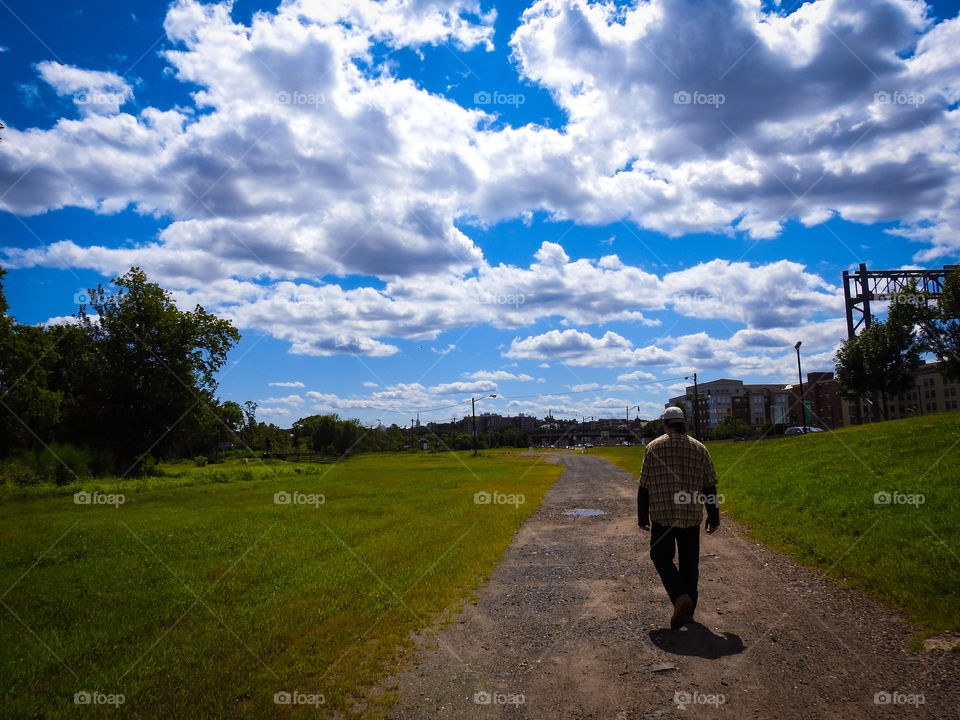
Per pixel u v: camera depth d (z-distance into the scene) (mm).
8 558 10633
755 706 3779
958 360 35344
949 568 6012
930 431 16281
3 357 38219
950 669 4109
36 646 5660
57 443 39656
